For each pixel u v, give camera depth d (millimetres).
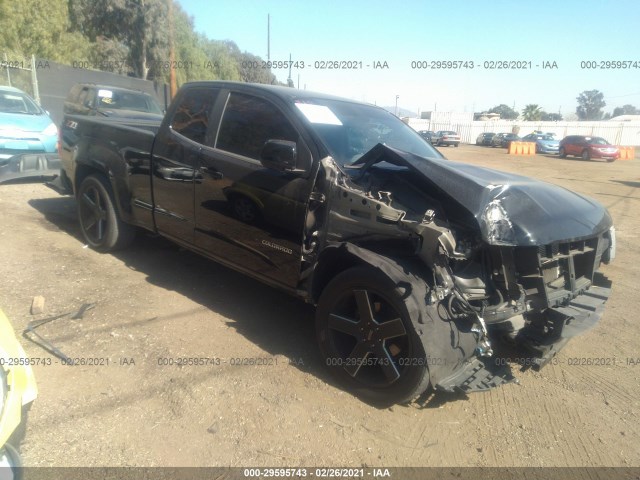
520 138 41406
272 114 3916
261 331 4113
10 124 8461
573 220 3322
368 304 3168
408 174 3434
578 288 3510
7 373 2199
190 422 2961
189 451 2738
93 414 2961
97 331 3885
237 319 4289
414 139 4527
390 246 3189
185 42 28703
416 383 2984
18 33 20078
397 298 2992
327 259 3438
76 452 2662
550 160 28531
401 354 3137
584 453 2945
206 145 4246
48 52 20984
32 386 2396
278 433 2932
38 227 6309
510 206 3123
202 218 4270
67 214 7020
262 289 4957
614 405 3432
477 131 54562
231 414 3057
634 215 10359
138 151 4863
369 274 3131
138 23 27344
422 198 3256
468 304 2961
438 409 3285
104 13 27203
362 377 3299
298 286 3631
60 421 2877
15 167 8273
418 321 2926
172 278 5051
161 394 3193
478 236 3045
